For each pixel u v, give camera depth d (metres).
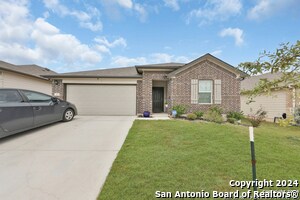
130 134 5.96
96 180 3.06
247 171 3.25
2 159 3.94
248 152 4.23
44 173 3.31
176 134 5.93
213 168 3.37
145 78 11.45
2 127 5.10
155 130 6.52
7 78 11.27
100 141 5.29
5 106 5.24
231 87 10.87
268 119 12.54
